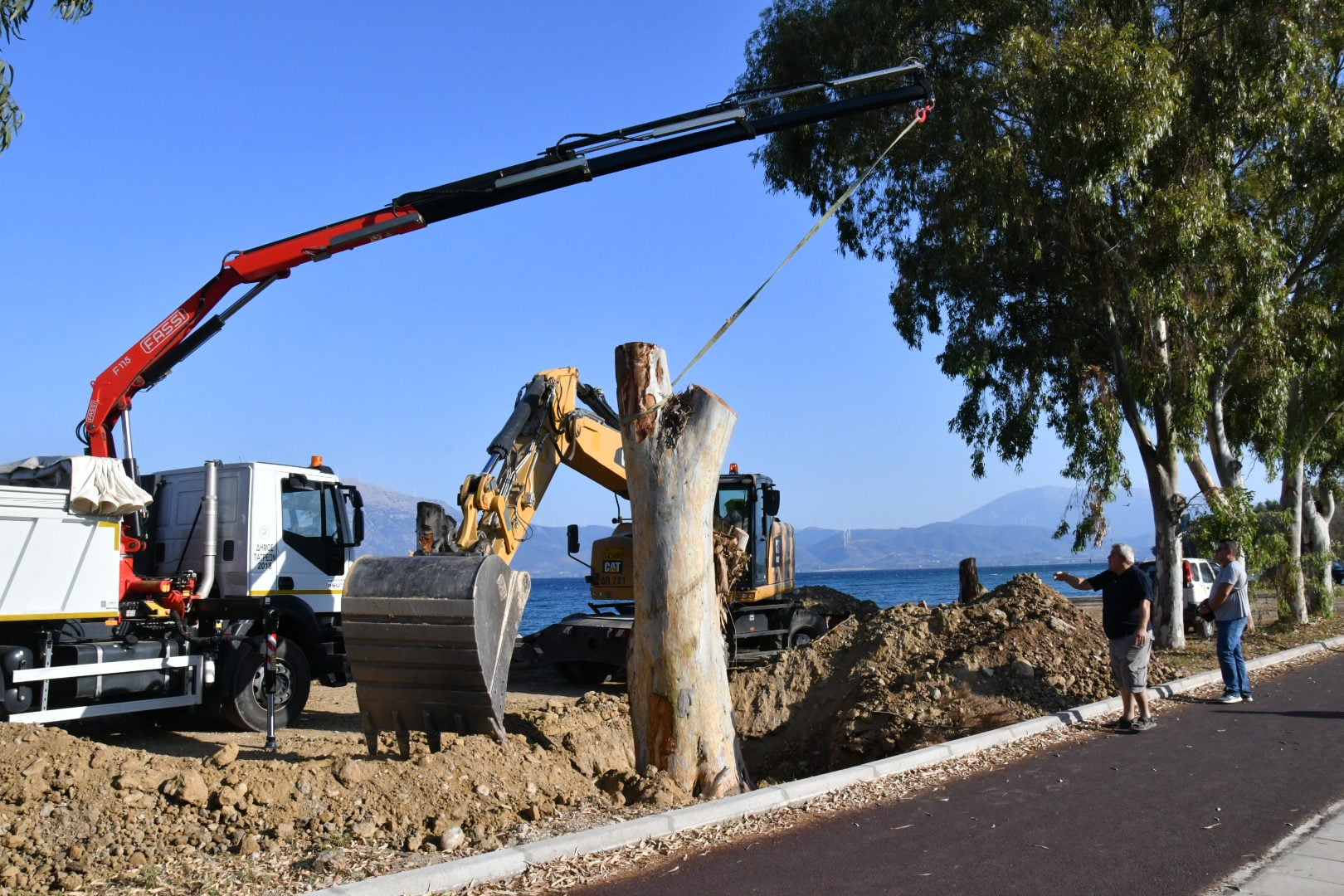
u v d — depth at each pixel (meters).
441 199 10.12
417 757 7.00
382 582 7.45
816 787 7.27
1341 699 11.41
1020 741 9.18
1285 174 15.68
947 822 6.52
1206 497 16.52
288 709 11.34
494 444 9.09
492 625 7.45
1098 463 17.67
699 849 5.99
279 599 11.70
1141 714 9.72
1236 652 11.52
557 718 9.01
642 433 7.89
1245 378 18.03
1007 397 17.95
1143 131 13.38
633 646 7.96
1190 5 15.03
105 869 5.55
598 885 5.34
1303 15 14.30
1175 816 6.64
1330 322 17.94
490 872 5.47
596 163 9.78
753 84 17.62
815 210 18.45
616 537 16.28
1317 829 6.29
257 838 6.00
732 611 15.52
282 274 10.86
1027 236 14.84
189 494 12.04
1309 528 25.05
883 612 13.77
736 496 16.02
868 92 16.06
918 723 10.60
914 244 17.14
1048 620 12.77
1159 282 14.44
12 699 8.95
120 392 10.78
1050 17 14.64
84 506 9.69
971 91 14.70
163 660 10.11
